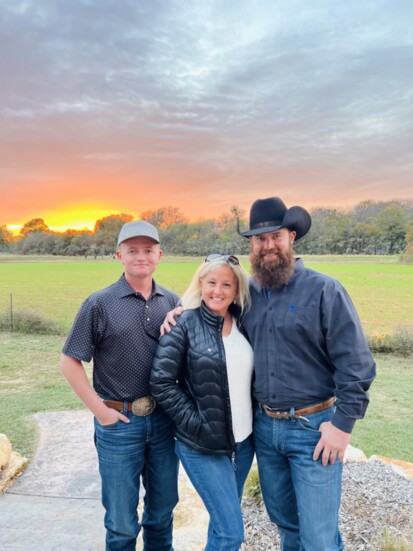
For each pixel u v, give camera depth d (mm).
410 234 70312
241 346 2213
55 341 12406
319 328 2098
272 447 2223
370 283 34750
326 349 2131
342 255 80188
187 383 2156
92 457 4551
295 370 2121
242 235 2289
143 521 2430
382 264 60875
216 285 2117
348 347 2035
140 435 2227
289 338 2117
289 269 2182
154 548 2426
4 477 3898
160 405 2166
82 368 2195
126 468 2213
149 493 2398
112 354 2203
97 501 3518
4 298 25453
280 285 2186
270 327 2162
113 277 42000
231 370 2150
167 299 2443
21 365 9711
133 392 2213
